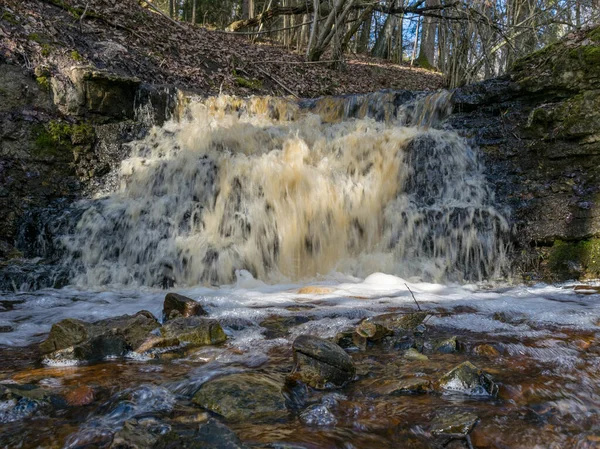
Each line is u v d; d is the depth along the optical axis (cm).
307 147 778
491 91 792
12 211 688
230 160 706
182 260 606
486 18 1233
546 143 666
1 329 380
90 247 647
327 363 251
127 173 766
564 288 541
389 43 2077
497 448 190
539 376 259
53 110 768
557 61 711
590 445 191
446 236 637
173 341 316
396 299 471
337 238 669
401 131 787
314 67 1441
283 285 582
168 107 883
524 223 637
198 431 185
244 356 295
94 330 323
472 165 721
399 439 196
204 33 1405
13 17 833
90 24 1021
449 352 304
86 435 195
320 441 190
